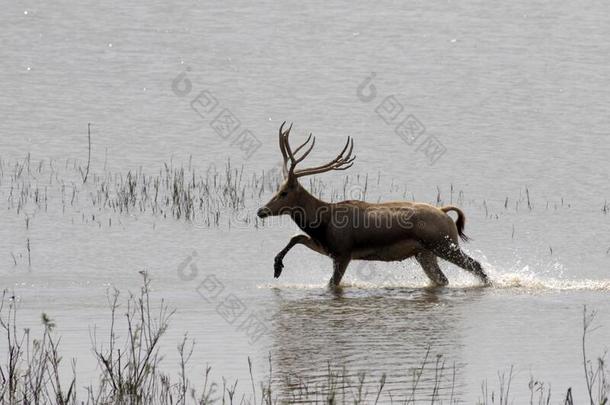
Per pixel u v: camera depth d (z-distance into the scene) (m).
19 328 35.94
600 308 39.97
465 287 45.09
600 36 118.94
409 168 71.19
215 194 63.41
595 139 79.69
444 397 28.72
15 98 89.94
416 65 106.06
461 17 128.38
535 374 31.00
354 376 30.77
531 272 48.66
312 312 39.47
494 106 90.50
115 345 33.81
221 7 131.75
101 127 81.19
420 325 37.31
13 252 50.62
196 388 29.50
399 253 45.66
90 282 44.78
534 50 112.75
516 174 70.00
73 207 59.75
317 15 128.25
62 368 31.09
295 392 29.17
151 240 53.50
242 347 34.16
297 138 79.81
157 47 111.88
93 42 113.50
